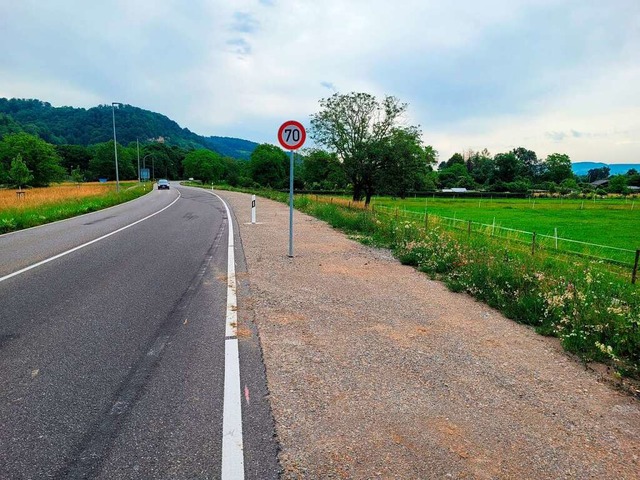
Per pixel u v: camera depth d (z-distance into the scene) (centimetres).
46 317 516
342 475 239
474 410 313
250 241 1159
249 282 694
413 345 437
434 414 306
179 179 15925
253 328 478
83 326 485
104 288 657
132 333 463
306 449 262
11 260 889
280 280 709
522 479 240
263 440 271
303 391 335
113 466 247
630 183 13650
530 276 647
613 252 1688
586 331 449
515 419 303
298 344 432
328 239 1199
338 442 270
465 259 793
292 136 906
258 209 2416
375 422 294
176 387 341
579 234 2709
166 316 520
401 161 3106
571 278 660
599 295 562
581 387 355
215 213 2164
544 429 292
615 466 254
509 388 350
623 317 458
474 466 250
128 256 936
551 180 14100
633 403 331
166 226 1559
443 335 468
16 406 312
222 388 339
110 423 290
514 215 4297
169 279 717
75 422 292
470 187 12638
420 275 765
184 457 255
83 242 1151
